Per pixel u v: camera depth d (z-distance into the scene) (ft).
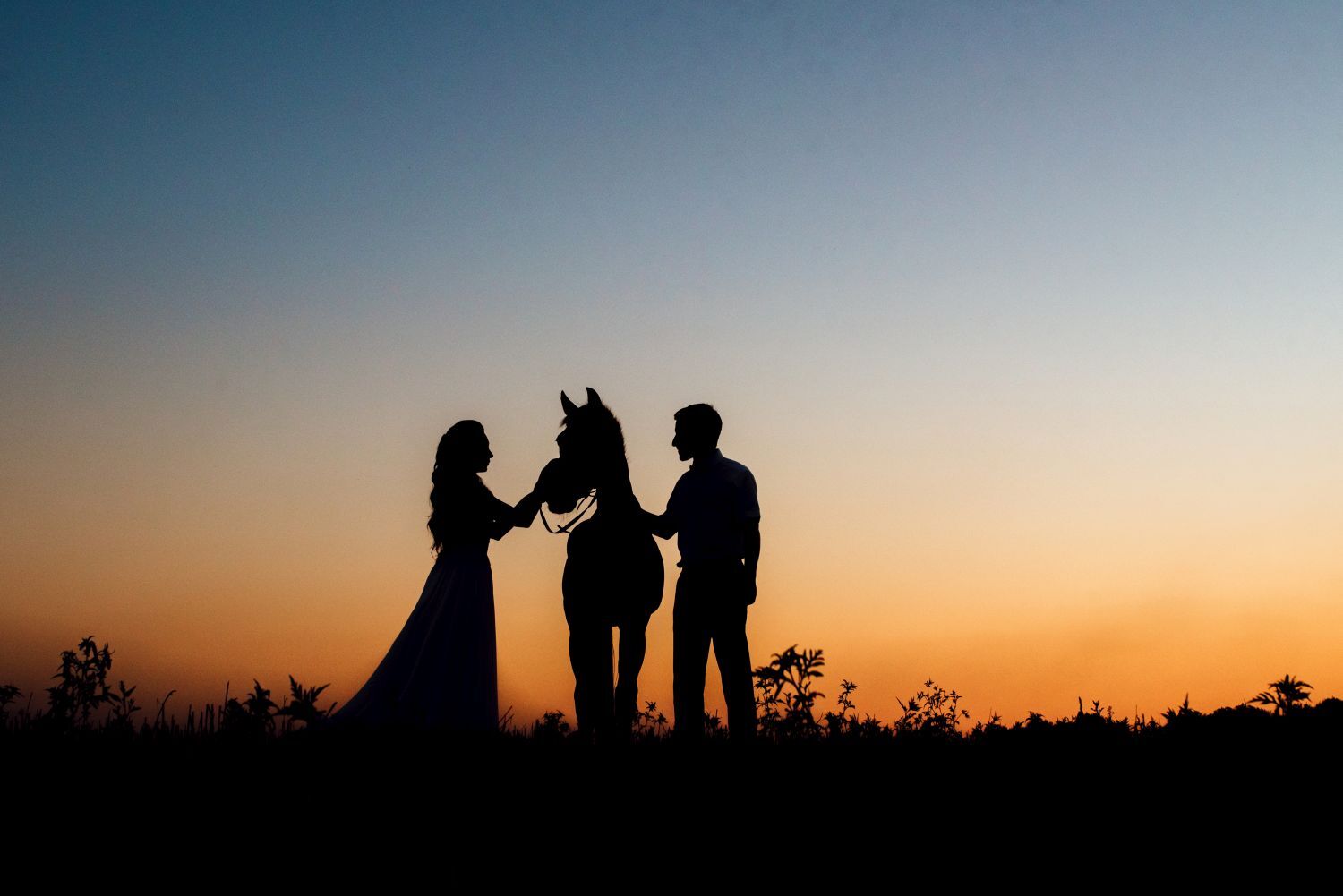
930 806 20.42
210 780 19.30
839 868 16.96
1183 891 16.43
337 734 22.09
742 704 29.35
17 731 22.03
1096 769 23.09
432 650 28.35
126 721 22.53
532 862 16.38
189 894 14.39
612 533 30.78
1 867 15.01
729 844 17.79
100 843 16.08
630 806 19.53
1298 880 16.92
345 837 16.87
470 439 30.09
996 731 27.30
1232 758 23.39
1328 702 26.58
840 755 24.40
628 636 30.96
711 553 29.53
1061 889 16.43
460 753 22.59
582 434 31.17
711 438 30.04
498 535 30.37
